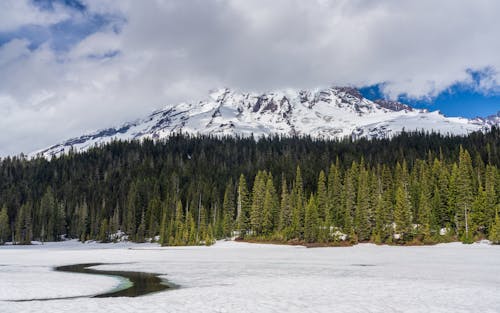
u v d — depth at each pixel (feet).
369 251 251.60
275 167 524.11
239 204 397.19
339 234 344.69
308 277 124.47
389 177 398.42
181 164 621.72
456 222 320.91
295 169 496.23
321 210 377.71
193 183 491.31
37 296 94.73
